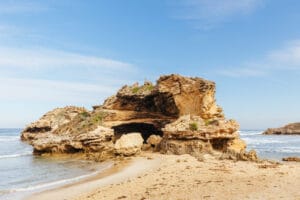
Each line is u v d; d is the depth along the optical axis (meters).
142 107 58.59
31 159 46.34
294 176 27.17
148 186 24.62
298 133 168.38
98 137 45.94
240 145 45.88
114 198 21.31
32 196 23.17
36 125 99.12
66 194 23.55
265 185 23.25
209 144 43.38
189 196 20.50
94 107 62.00
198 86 51.31
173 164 35.50
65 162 42.12
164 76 52.69
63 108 102.38
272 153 58.56
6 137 138.50
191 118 46.88
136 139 45.25
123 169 34.44
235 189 22.06
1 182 29.52
